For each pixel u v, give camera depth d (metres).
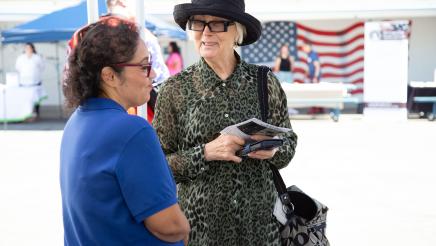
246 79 2.29
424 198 6.20
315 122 13.90
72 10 10.59
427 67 16.83
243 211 2.24
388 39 13.66
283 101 2.36
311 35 17.00
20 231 5.20
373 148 9.70
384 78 13.86
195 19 2.23
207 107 2.23
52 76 17.72
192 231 2.23
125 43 1.61
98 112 1.64
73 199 1.61
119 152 1.55
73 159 1.61
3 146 10.51
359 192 6.53
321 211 2.31
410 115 15.05
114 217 1.56
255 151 2.09
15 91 13.74
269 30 17.03
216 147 2.14
